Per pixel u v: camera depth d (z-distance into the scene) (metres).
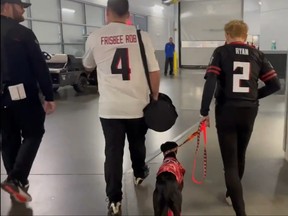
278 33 11.42
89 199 2.83
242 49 2.33
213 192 2.95
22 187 2.45
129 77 2.43
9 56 2.34
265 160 3.74
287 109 3.73
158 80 2.52
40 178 3.26
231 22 2.43
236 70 2.30
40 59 2.47
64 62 8.30
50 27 10.17
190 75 13.84
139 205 2.72
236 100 2.29
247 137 2.42
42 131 2.68
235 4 16.61
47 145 4.36
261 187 3.03
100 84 2.50
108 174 2.52
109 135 2.50
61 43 10.67
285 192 2.93
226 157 2.38
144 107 2.52
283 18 11.16
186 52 17.77
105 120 2.49
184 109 6.73
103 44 2.43
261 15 12.07
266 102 7.38
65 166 3.59
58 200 2.80
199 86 10.17
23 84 2.43
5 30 2.29
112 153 2.51
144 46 2.44
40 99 2.64
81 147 4.28
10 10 2.35
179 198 2.20
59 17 10.50
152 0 15.33
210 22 17.16
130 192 2.94
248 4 16.27
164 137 4.73
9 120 2.56
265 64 2.39
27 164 2.58
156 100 2.56
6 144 2.70
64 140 4.60
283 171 3.41
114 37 2.41
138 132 2.66
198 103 7.38
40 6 9.66
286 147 3.72
